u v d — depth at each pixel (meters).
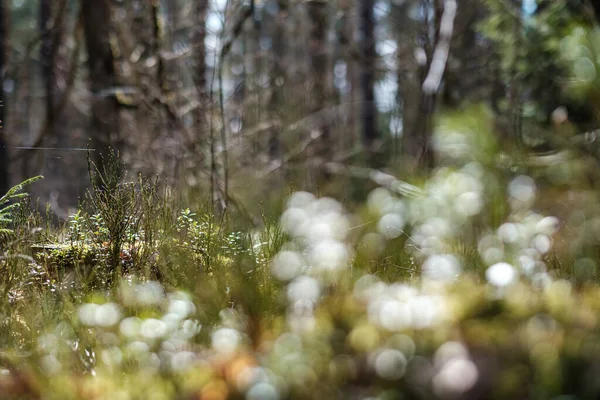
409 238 4.88
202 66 8.37
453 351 2.15
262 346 2.51
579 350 2.03
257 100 10.89
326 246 4.29
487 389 1.97
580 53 3.56
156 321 2.78
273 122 10.19
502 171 4.80
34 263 3.53
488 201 4.92
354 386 2.13
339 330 2.50
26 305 3.10
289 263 3.69
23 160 9.69
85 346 2.66
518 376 1.97
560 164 4.82
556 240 4.41
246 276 3.41
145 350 2.56
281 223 4.61
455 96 10.29
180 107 8.91
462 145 4.56
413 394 2.04
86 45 7.84
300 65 15.07
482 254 4.20
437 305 2.54
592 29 3.75
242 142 9.73
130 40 9.32
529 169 4.89
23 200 3.82
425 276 3.67
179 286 3.37
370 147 11.77
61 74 10.55
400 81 11.70
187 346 2.61
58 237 3.95
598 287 3.15
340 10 12.24
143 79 8.62
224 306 3.07
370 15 11.78
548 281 3.30
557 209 4.79
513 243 4.43
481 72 11.20
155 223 3.88
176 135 7.50
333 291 3.20
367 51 11.80
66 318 2.99
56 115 10.05
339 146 13.12
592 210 4.39
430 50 8.31
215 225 4.11
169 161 7.79
